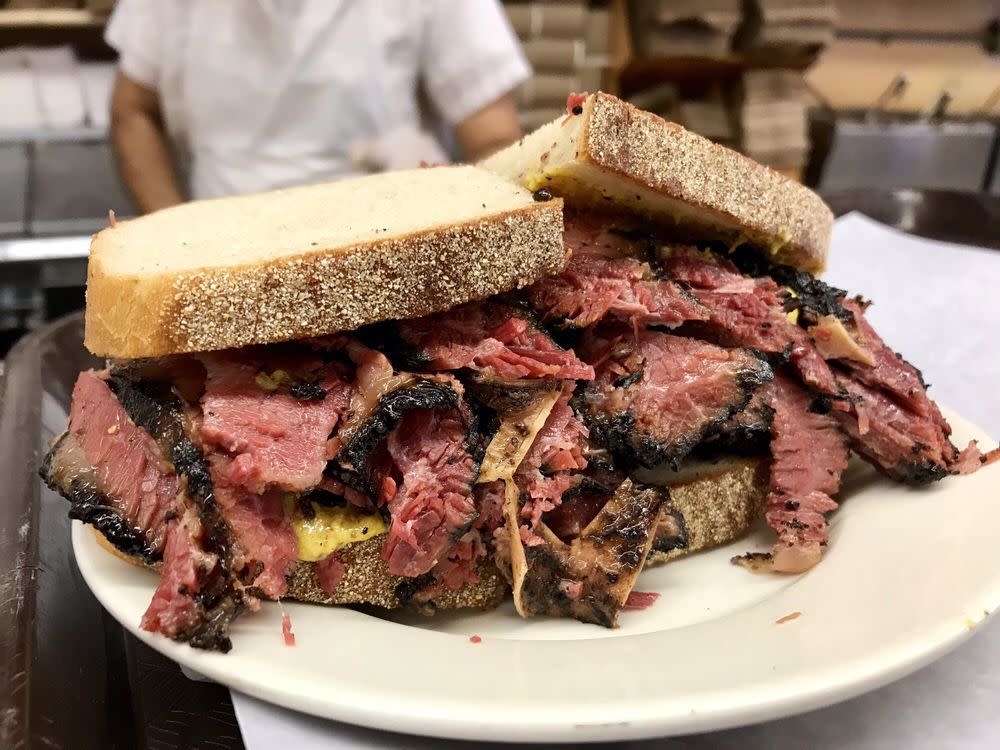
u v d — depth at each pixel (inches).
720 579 9.2
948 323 15.7
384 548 8.0
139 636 7.1
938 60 35.1
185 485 7.4
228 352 8.1
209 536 7.4
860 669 6.4
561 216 9.1
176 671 7.7
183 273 7.5
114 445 8.3
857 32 34.4
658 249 10.6
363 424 7.7
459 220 8.5
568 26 30.6
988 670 7.6
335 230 8.8
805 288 10.7
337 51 21.5
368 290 8.1
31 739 6.4
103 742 6.9
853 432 10.0
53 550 9.0
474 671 6.7
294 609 7.8
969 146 32.2
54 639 7.8
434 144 23.4
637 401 9.3
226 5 20.9
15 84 28.5
